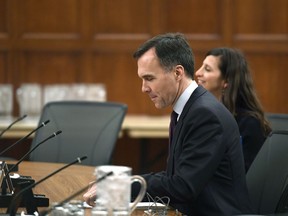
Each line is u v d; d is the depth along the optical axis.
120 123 10.43
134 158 15.84
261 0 16.47
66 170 8.89
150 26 16.34
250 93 9.49
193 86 7.07
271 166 7.64
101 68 16.36
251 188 7.73
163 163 15.94
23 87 15.22
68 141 10.51
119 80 16.39
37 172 8.67
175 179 6.62
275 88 16.58
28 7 16.19
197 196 6.71
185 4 16.39
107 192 5.09
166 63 6.87
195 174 6.58
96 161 10.26
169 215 6.43
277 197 7.41
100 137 10.41
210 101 6.95
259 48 16.52
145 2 16.34
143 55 6.93
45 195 7.18
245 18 16.48
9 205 6.20
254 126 9.30
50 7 16.25
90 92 15.38
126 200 5.12
